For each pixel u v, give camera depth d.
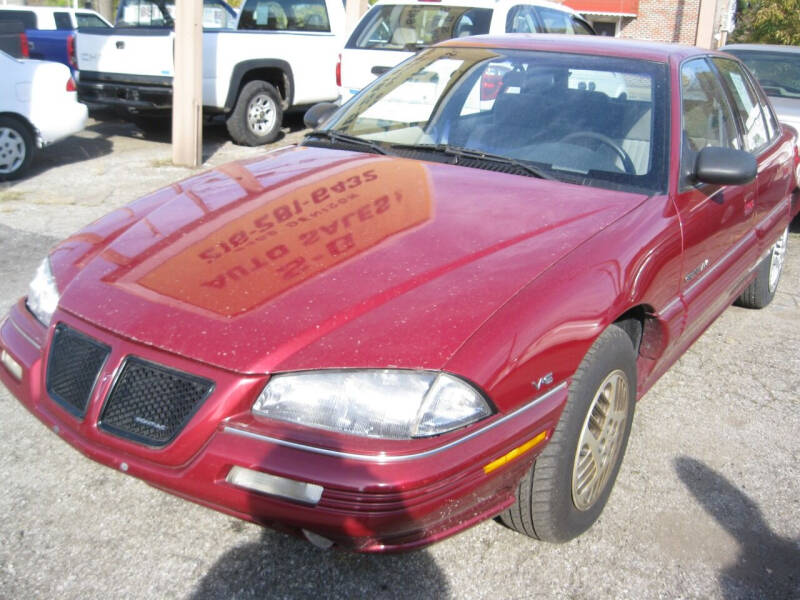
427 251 2.68
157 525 2.91
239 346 2.29
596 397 2.73
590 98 3.69
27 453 3.30
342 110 4.23
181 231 2.89
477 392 2.28
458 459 2.22
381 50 8.20
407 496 2.16
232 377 2.25
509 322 2.39
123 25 11.21
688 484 3.35
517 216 2.96
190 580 2.65
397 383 2.22
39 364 2.64
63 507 2.97
